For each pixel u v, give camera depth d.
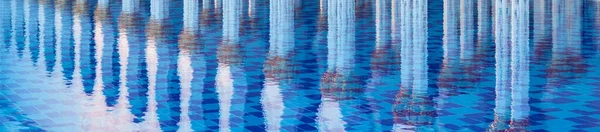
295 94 4.61
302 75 5.29
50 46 6.80
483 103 4.29
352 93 4.63
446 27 8.10
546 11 9.55
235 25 8.35
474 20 8.75
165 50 6.51
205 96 4.57
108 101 4.43
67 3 11.30
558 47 6.47
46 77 5.25
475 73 5.28
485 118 3.92
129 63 5.84
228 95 4.59
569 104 4.23
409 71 5.41
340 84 4.93
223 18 9.09
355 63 5.78
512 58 5.92
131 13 9.76
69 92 4.71
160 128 3.77
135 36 7.46
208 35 7.50
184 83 5.00
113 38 7.33
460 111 4.08
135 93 4.66
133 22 8.74
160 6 10.73
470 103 4.29
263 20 8.84
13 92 4.71
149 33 7.70
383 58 6.01
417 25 8.31
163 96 4.57
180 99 4.48
